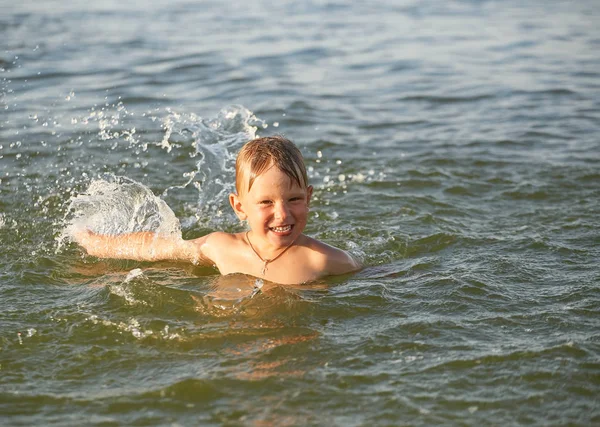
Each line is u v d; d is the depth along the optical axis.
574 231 9.71
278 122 14.85
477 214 10.53
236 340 6.93
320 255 8.52
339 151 13.36
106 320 7.31
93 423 5.70
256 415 5.77
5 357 6.64
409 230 9.90
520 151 13.26
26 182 11.36
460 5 27.34
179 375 6.33
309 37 22.02
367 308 7.57
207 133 13.41
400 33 22.78
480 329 7.06
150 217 9.43
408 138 14.10
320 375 6.30
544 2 27.97
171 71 18.00
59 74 17.33
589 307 7.45
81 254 9.15
